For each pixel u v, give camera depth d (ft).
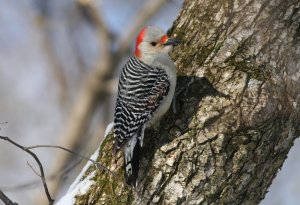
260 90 34.83
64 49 88.28
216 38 37.04
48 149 82.17
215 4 37.78
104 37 82.53
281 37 35.70
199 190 34.53
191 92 36.14
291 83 35.24
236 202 35.01
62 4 87.51
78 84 87.51
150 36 38.75
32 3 87.97
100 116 84.17
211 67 36.24
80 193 36.40
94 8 82.02
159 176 34.83
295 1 35.91
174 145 35.06
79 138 82.43
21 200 73.72
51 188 69.00
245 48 36.06
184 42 38.37
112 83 82.38
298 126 35.83
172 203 34.55
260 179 35.27
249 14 36.42
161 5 79.30
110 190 35.70
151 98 37.27
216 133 34.65
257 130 34.60
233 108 34.81
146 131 36.60
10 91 85.76
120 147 36.58
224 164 34.50
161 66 38.11
